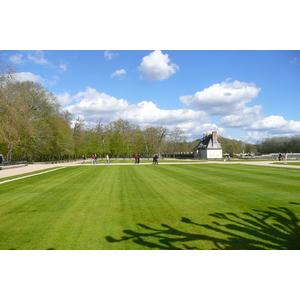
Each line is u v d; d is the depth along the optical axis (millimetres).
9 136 31672
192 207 8594
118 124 83312
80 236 5926
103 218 7355
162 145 85500
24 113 33438
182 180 15852
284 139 117750
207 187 12828
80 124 71000
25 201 9914
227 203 9156
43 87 46500
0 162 39125
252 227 6434
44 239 5773
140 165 34156
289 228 6348
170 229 6328
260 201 9438
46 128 44438
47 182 15703
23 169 29188
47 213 8000
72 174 21031
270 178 16391
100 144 80562
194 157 84500
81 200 9922
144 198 10172
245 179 15961
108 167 30203
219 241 5574
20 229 6453
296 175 18141
